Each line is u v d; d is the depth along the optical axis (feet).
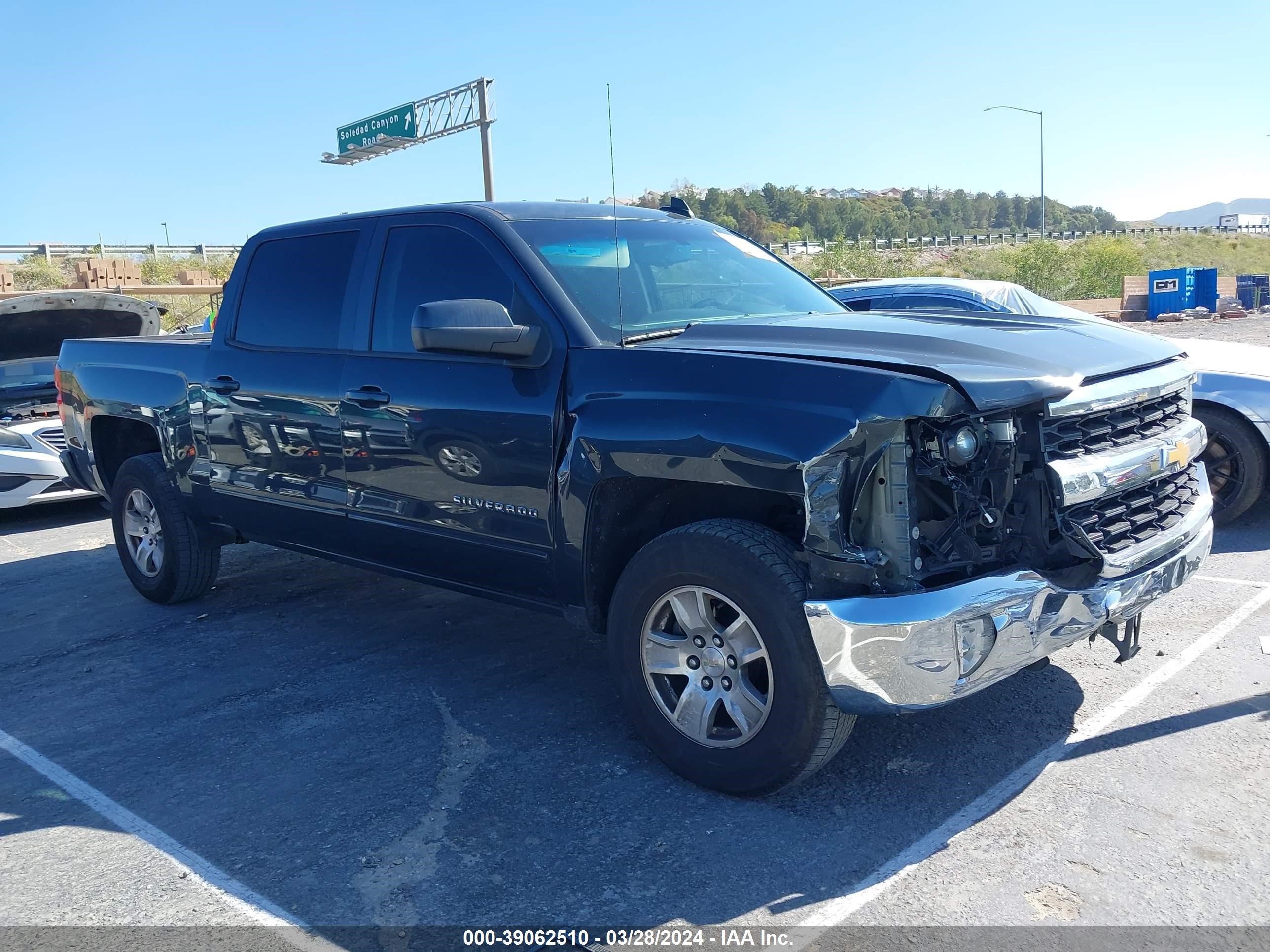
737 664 10.50
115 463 20.29
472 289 12.91
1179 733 11.84
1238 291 120.16
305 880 9.67
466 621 17.37
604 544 11.66
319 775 11.87
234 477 16.24
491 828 10.43
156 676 15.48
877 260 171.12
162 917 9.18
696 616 10.77
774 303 14.06
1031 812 10.26
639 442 10.59
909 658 9.26
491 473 12.25
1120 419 10.85
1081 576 10.30
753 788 10.52
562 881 9.41
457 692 14.20
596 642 16.01
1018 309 25.98
